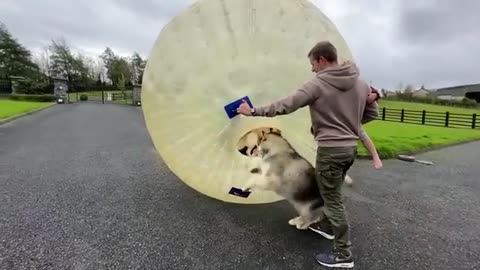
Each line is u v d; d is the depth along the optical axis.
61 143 6.35
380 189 3.73
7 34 37.22
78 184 3.57
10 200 3.00
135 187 3.49
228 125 2.30
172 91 2.31
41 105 20.05
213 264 1.93
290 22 2.31
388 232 2.50
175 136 2.41
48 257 1.97
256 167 2.33
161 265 1.91
